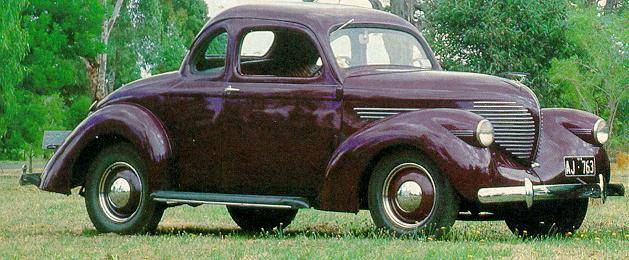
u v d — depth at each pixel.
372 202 10.41
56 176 12.05
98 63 50.75
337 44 10.98
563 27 28.61
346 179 10.47
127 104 11.82
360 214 16.14
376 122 10.45
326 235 10.95
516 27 28.75
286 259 8.52
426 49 11.62
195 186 11.48
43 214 15.71
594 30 28.11
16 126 37.16
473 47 29.06
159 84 11.71
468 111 10.21
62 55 39.38
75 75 40.59
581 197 10.81
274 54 11.44
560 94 29.55
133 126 11.53
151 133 11.46
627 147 28.61
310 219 14.96
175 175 11.54
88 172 11.94
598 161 11.02
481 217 11.62
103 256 9.03
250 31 11.27
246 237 11.21
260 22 11.24
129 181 11.70
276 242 10.08
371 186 10.43
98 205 11.86
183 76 11.60
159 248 9.58
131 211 11.72
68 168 12.03
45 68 38.12
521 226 11.66
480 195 9.94
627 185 23.55
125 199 11.69
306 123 10.84
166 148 11.45
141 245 9.93
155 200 11.47
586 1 32.38
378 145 10.26
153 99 11.68
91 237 11.12
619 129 29.33
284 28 11.12
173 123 11.53
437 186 10.11
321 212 16.48
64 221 14.34
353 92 10.69
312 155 10.84
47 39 38.16
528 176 10.41
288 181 10.99
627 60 27.72
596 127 11.07
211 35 11.52
